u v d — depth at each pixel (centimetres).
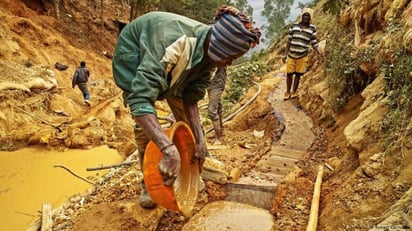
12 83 1228
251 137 736
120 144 1104
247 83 1388
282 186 438
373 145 407
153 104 297
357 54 596
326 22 1418
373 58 536
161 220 400
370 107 455
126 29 338
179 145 340
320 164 512
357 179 370
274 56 2150
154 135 282
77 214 423
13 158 950
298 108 830
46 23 1992
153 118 285
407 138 359
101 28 2366
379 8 580
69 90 1566
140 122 285
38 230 420
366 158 400
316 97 780
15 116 1122
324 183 446
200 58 306
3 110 1105
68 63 1830
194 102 382
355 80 610
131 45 331
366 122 436
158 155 301
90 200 456
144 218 383
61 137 1050
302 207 402
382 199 332
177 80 318
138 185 450
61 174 867
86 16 2367
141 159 391
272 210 417
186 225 396
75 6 2381
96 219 389
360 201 342
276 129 695
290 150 589
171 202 300
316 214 372
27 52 1598
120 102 1466
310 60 1059
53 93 1412
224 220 402
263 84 1134
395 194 328
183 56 300
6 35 1540
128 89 336
